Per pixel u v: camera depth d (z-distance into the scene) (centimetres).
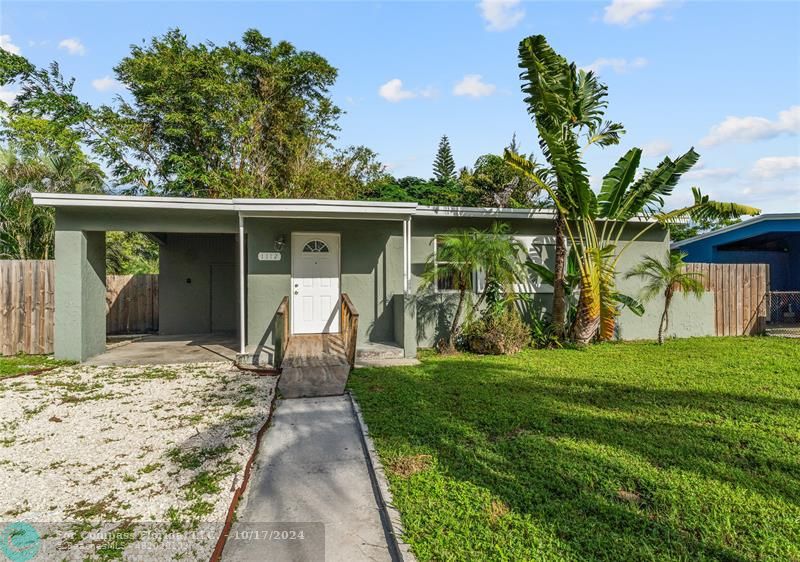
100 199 781
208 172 1992
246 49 2155
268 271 920
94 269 877
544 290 1050
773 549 254
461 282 856
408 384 627
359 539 282
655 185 919
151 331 1337
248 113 2003
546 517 289
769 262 1555
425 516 293
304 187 2006
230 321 1294
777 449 389
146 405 557
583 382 626
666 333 1086
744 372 680
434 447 405
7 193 1166
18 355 875
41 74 1861
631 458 373
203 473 371
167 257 1270
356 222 962
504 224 952
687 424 452
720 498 308
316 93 2295
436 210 975
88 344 848
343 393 596
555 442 408
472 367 736
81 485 352
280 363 753
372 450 404
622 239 1105
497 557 250
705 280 1133
